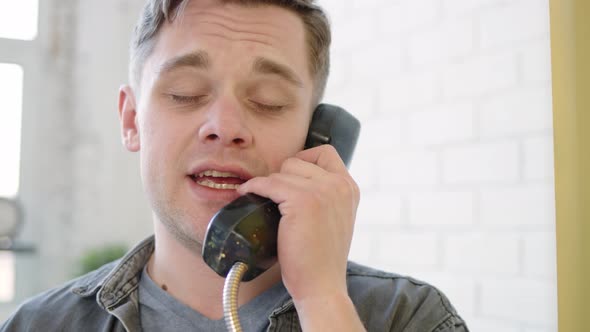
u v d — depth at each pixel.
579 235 1.13
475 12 1.43
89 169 2.71
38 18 2.72
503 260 1.35
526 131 1.32
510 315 1.34
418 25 1.56
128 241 2.72
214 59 0.91
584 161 1.12
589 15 1.12
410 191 1.57
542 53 1.29
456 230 1.46
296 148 0.98
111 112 2.74
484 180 1.40
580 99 1.13
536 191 1.29
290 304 0.94
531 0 1.32
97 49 2.75
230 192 0.91
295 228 0.83
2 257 2.57
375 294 1.04
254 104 0.94
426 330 0.99
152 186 0.95
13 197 2.64
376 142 1.66
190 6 0.93
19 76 2.69
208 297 0.97
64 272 2.63
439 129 1.50
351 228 0.88
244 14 0.93
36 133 2.68
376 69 1.67
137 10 2.79
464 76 1.45
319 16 1.04
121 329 0.99
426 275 1.52
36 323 1.04
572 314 1.14
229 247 0.81
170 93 0.93
